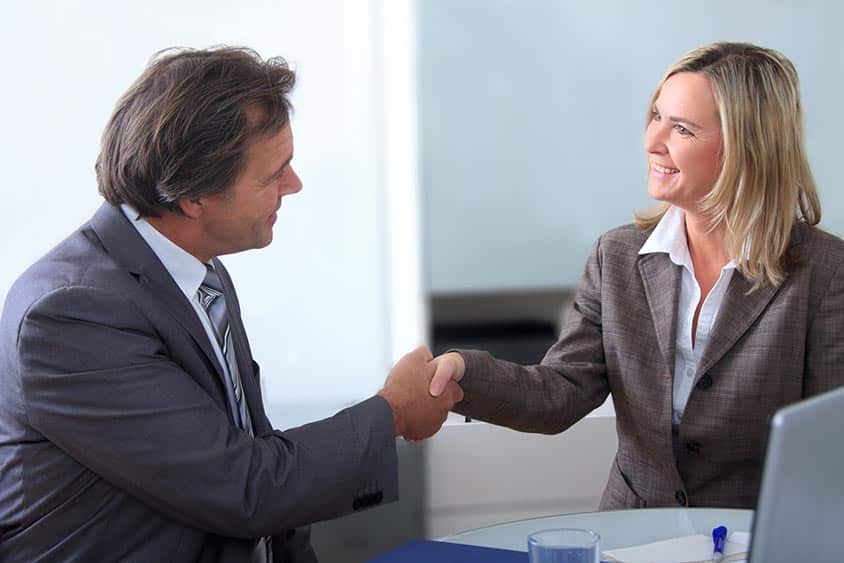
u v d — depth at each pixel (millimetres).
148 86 1310
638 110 3178
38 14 2314
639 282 1732
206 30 2426
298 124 2592
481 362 1716
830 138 3002
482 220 3162
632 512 1447
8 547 1257
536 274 3260
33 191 2363
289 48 2537
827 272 1597
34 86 2336
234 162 1300
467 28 2957
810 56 2998
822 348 1591
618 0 3070
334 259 2643
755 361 1592
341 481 1321
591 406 1802
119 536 1265
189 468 1233
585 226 3230
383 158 2711
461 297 3219
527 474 2248
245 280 2586
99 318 1233
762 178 1557
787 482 762
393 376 1604
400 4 2738
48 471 1248
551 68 3096
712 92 1558
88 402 1217
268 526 1285
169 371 1260
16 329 1232
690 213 1650
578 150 3186
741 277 1625
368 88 2637
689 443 1645
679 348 1677
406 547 1322
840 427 795
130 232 1322
